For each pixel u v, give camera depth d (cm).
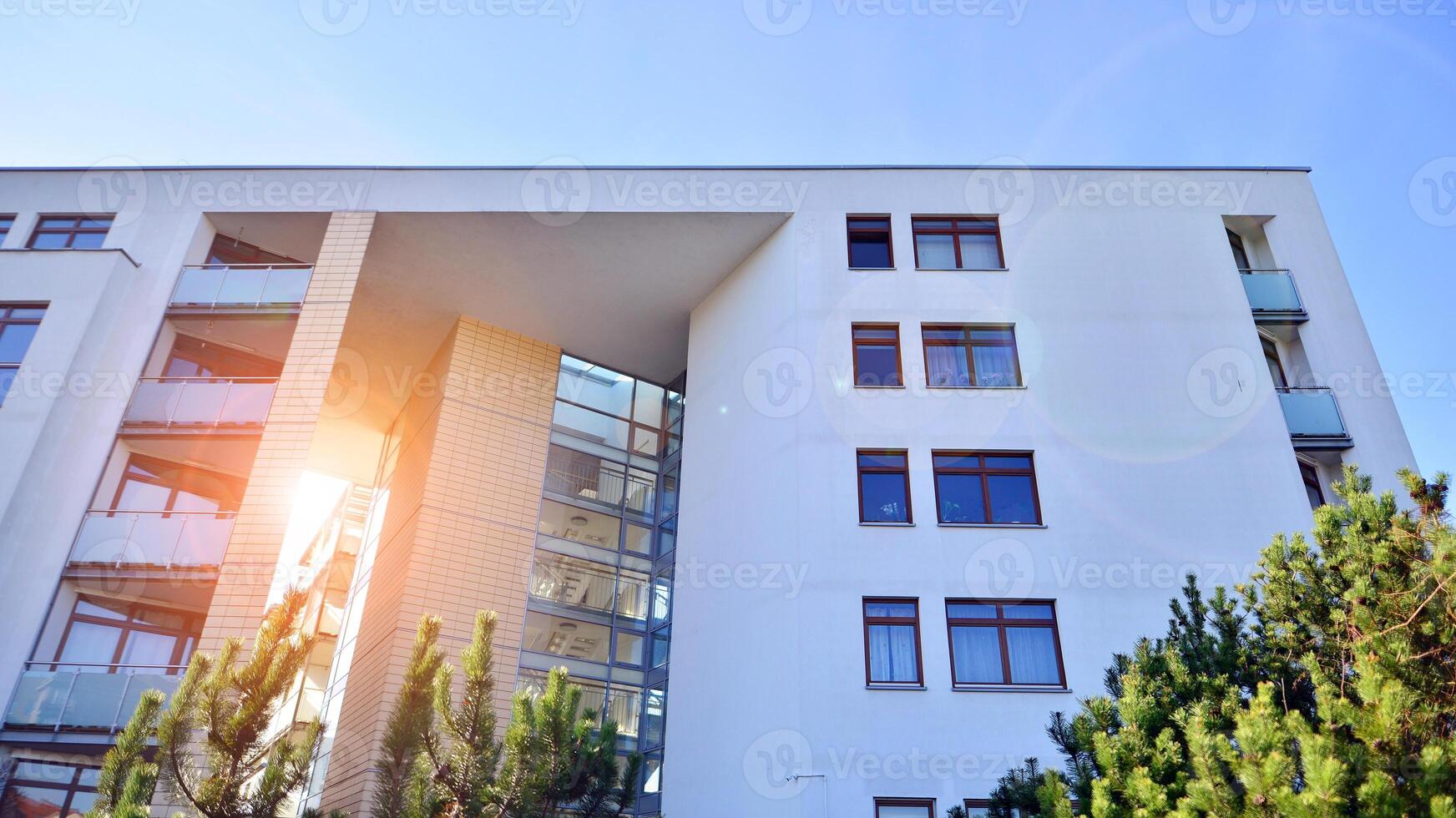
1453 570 713
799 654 1488
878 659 1505
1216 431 1702
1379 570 781
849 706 1451
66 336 1667
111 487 1661
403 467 2262
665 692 2017
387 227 1944
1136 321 1809
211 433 1686
